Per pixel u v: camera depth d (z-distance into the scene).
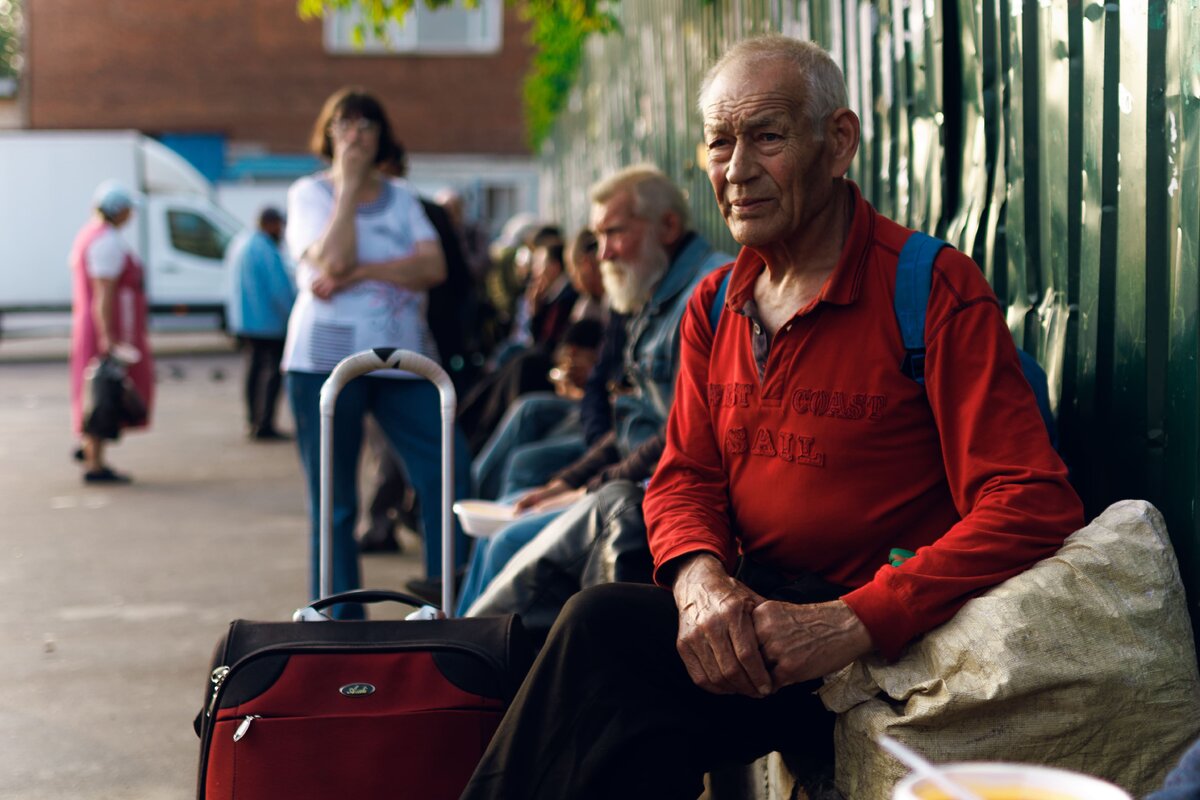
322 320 4.56
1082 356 2.66
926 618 2.15
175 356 21.22
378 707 2.51
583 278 5.96
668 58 8.02
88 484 9.06
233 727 2.48
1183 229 2.29
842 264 2.39
